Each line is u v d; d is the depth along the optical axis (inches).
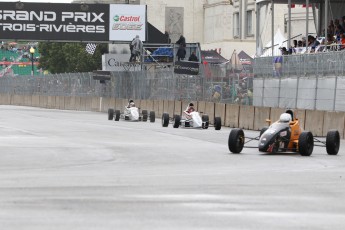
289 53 6181.1
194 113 5634.8
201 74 6820.9
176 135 4741.6
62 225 1400.1
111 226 1393.9
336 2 6692.9
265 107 5472.4
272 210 1624.0
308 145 3196.4
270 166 2748.5
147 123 6505.9
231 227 1397.6
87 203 1716.3
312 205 1708.9
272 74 5531.5
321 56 4886.8
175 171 2559.1
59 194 1888.5
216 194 1903.3
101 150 3506.4
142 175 2410.2
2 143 3941.9
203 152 3398.1
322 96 4884.4
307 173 2488.9
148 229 1368.1
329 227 1408.7
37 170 2608.3
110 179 2279.8
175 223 1439.5
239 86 6072.8
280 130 3248.0
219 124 5438.0
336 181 2237.9
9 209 1612.9
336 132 3284.9
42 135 4682.6
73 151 3444.9
